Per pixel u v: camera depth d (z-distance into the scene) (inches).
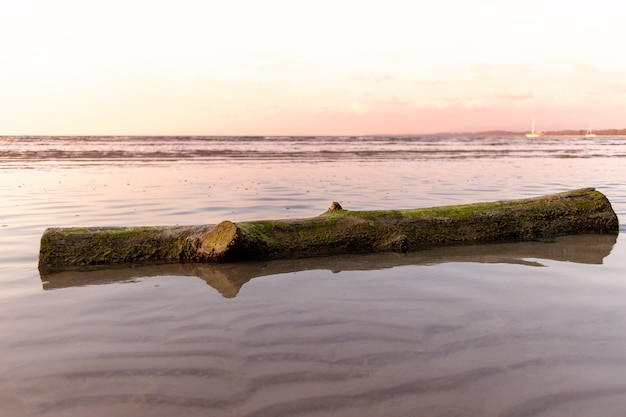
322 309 177.0
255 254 260.2
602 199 329.7
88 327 159.2
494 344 145.2
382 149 2213.3
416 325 160.6
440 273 228.5
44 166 975.6
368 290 201.5
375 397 114.7
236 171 870.4
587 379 123.7
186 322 163.6
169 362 132.6
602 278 218.7
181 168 940.6
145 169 908.6
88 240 249.4
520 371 128.0
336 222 280.8
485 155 1604.3
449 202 468.8
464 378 124.1
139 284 211.2
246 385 120.0
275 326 159.8
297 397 114.5
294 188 591.2
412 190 573.0
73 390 118.0
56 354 138.2
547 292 197.6
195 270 235.5
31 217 374.9
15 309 177.3
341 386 119.7
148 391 117.1
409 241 285.1
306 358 135.2
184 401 112.7
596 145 3371.1
